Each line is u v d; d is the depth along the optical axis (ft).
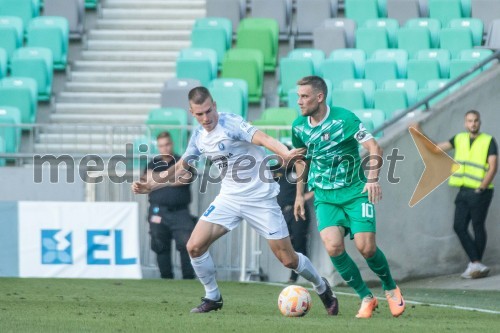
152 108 167.84
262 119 151.23
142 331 58.70
